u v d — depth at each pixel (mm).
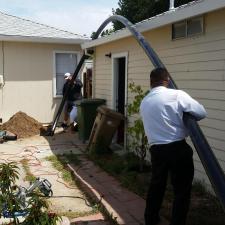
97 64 7422
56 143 6875
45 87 8977
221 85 3760
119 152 5930
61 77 9133
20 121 7824
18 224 2107
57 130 8297
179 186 2848
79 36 9320
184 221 2867
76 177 4672
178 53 4484
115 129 5867
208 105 3955
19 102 8789
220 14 3734
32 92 8875
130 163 5020
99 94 7344
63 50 9039
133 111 5051
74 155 5863
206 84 3984
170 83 3064
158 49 4941
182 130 2783
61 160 5555
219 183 2312
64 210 3590
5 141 7082
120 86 6605
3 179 2156
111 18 6035
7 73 8625
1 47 8523
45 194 3824
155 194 2980
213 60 3865
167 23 4344
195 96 4172
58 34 9109
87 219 3377
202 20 4000
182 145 2789
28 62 8773
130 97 5895
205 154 2477
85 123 6816
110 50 6695
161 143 2799
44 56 8891
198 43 4098
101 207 3637
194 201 3768
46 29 9320
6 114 8703
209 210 3537
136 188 4168
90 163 5367
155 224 3119
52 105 9062
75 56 9195
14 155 5922
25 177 4633
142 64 5512
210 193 3912
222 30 3721
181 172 2811
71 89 8273
